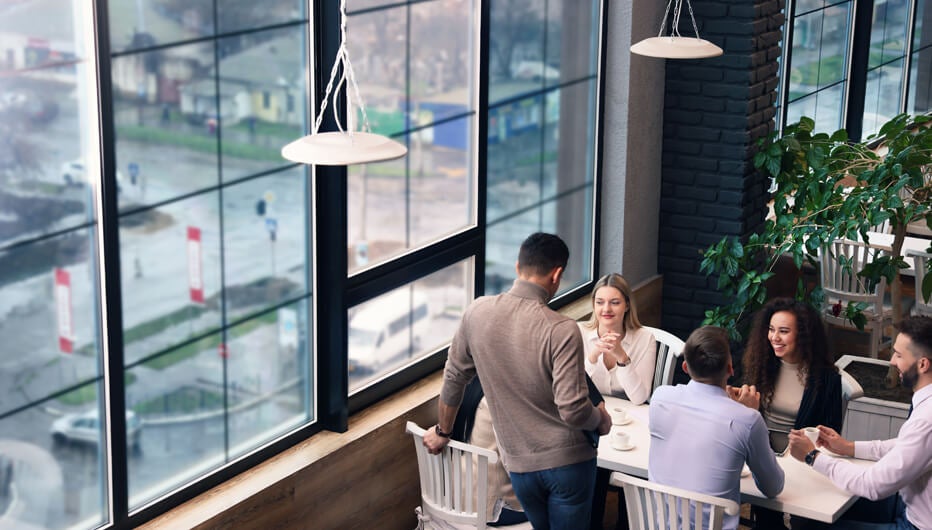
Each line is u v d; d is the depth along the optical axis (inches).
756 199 255.8
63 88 126.2
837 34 341.1
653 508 150.4
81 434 135.6
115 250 134.5
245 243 154.3
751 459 148.5
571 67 228.4
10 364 126.1
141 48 133.8
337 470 169.2
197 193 145.1
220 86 145.6
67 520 135.6
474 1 194.5
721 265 244.5
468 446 158.2
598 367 193.0
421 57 183.6
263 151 154.4
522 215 221.8
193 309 147.7
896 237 211.3
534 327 145.8
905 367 150.6
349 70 106.9
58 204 128.1
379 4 171.5
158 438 146.3
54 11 123.8
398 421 180.4
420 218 190.4
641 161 246.7
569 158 233.0
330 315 168.9
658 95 248.7
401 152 104.4
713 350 149.5
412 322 193.2
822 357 175.9
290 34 155.3
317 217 165.0
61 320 130.8
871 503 169.5
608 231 246.2
